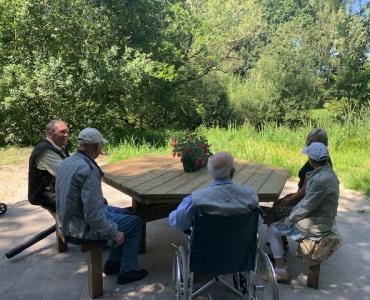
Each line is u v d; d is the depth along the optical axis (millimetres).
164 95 16062
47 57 11414
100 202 3334
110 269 4047
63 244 4547
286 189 7609
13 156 10070
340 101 19984
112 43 12922
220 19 18828
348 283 3994
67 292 3705
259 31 19703
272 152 10922
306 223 3701
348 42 24641
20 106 10789
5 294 3666
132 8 13297
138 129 15070
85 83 11422
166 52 15234
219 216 2875
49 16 11047
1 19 11078
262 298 3607
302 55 20719
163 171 4699
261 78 20531
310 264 3754
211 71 18688
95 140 3414
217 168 2973
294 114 19578
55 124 4211
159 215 4371
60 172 3441
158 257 4461
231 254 3023
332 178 3615
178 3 16109
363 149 12008
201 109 18562
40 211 5988
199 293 3652
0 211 5750
